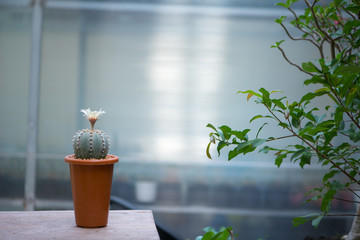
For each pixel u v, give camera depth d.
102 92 3.88
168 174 3.89
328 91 1.54
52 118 3.89
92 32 3.84
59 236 1.37
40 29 3.83
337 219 3.66
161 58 3.86
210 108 3.88
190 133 3.89
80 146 1.41
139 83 3.88
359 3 1.61
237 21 3.83
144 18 3.83
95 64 3.86
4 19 3.83
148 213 1.68
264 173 3.83
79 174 1.43
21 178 3.86
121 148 3.89
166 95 3.89
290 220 3.80
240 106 3.87
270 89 3.83
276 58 3.81
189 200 3.87
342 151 1.65
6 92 3.86
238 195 3.85
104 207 1.47
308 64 1.48
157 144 3.91
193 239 3.84
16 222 1.52
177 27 3.84
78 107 3.88
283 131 3.80
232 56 3.85
